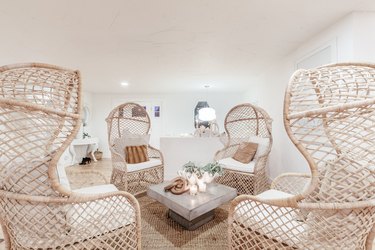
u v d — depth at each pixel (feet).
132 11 5.59
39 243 3.12
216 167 7.50
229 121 10.63
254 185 8.29
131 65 10.78
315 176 2.53
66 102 2.97
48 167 2.73
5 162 2.87
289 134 2.62
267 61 10.28
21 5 5.18
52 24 6.22
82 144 17.52
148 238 5.71
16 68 2.70
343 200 2.63
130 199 3.83
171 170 11.68
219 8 5.49
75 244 3.31
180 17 5.95
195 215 5.38
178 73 12.66
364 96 2.55
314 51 7.25
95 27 6.48
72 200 2.98
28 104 2.46
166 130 21.29
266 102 12.19
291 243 3.04
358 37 5.60
